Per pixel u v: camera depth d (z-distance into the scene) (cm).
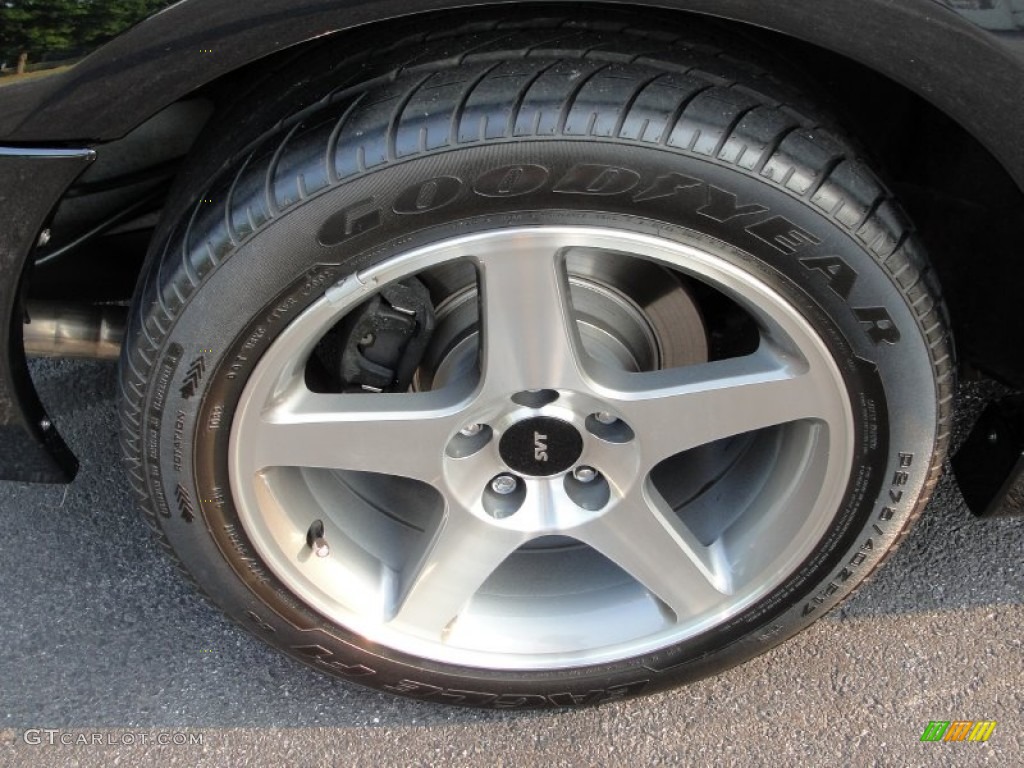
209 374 156
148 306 154
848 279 149
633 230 146
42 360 267
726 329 200
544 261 149
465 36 145
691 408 164
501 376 159
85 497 244
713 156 139
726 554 188
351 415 164
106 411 259
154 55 138
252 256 145
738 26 154
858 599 220
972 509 198
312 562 183
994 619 216
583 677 193
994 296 175
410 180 140
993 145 144
